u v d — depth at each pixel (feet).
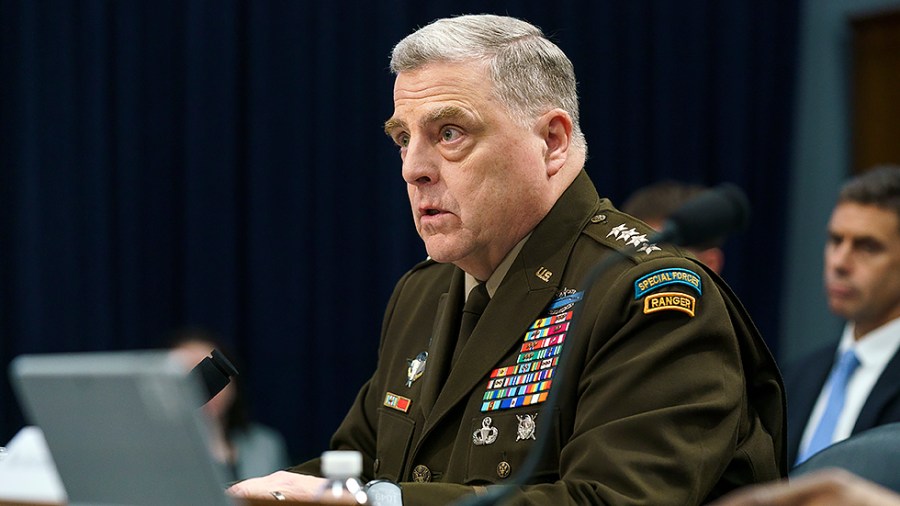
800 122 38.58
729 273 37.04
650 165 36.76
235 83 33.40
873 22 37.86
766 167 37.50
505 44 14.40
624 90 36.60
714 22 37.24
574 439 12.91
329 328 33.91
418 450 14.48
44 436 9.66
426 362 15.56
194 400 8.68
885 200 25.58
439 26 14.55
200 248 32.99
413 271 17.39
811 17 38.73
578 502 12.04
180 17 33.24
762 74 37.45
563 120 14.82
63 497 9.98
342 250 34.06
